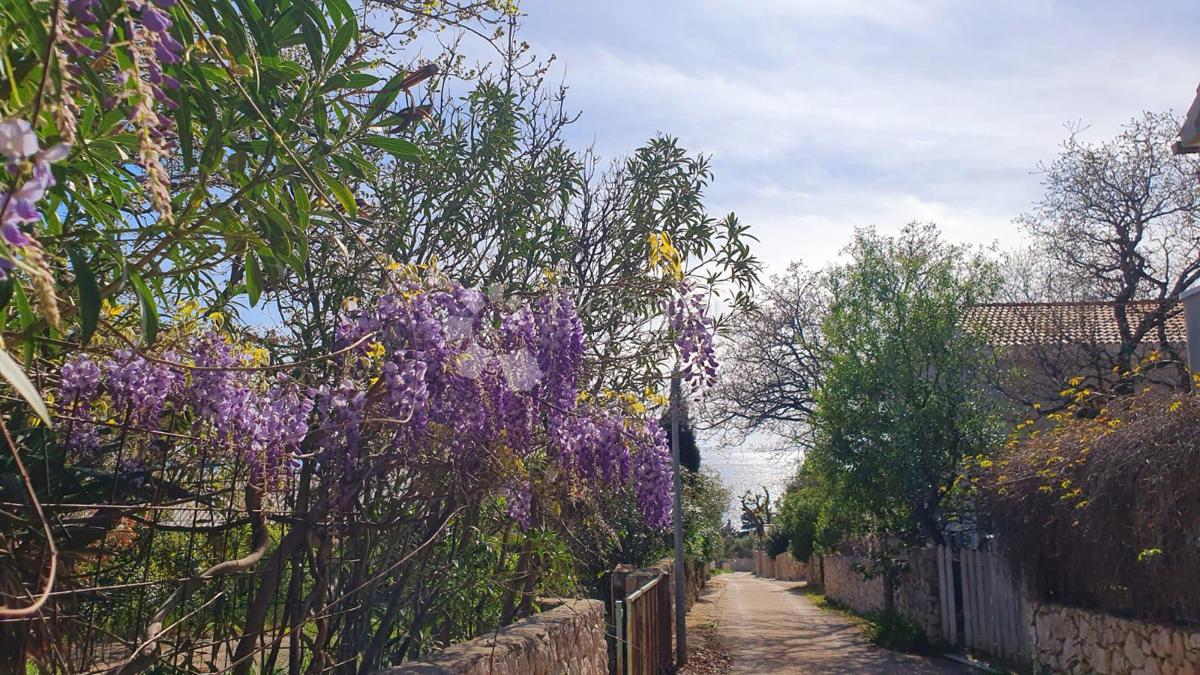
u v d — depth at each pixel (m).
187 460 3.57
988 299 15.78
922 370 15.01
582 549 6.99
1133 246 18.33
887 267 15.47
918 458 14.41
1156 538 7.74
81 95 2.52
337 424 3.61
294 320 4.77
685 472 18.64
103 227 2.94
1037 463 9.80
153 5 2.07
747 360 25.06
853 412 15.09
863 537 18.20
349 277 4.74
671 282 4.79
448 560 4.89
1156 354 13.00
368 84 3.20
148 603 3.55
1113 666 8.59
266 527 3.46
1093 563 8.88
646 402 5.46
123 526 3.42
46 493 2.96
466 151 5.56
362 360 3.76
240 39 2.74
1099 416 9.72
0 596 2.51
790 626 18.33
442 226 5.43
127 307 3.41
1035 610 10.41
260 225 3.20
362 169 3.39
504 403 4.12
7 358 1.54
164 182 1.99
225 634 3.69
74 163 2.56
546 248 5.83
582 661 6.41
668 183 6.24
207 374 3.36
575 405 4.61
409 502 4.32
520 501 4.64
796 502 32.31
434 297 3.88
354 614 4.42
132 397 3.21
